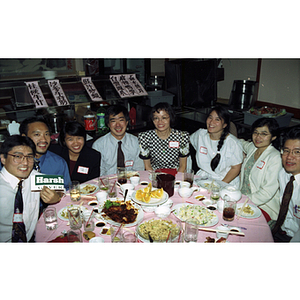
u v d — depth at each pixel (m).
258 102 4.29
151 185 1.96
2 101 3.17
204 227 1.59
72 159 2.49
